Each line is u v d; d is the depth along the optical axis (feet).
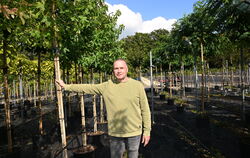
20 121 26.45
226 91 45.85
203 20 15.35
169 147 15.39
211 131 19.15
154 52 41.83
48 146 16.34
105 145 15.99
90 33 12.72
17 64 27.07
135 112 7.46
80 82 18.26
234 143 15.66
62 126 9.83
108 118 7.66
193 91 55.21
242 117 21.67
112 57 19.17
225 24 13.73
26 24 8.45
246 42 15.62
